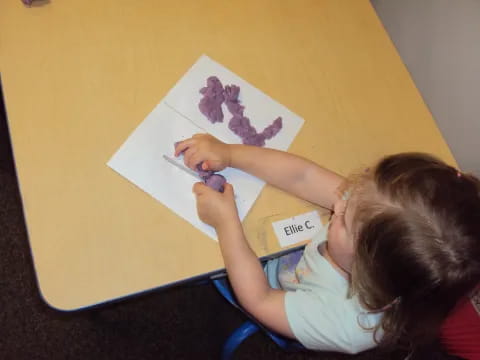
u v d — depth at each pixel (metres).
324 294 0.66
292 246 0.70
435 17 0.95
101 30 0.77
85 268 0.60
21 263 1.16
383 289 0.54
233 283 0.66
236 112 0.77
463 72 0.89
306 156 0.78
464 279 0.52
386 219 0.51
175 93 0.75
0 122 1.15
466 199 0.52
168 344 1.15
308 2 0.92
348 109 0.83
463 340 0.78
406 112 0.85
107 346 1.12
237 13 0.86
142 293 0.61
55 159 0.66
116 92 0.73
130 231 0.64
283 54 0.85
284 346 0.83
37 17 0.76
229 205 0.67
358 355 1.21
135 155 0.69
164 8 0.82
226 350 0.84
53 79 0.71
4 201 1.19
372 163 0.79
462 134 0.93
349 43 0.90
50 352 1.09
